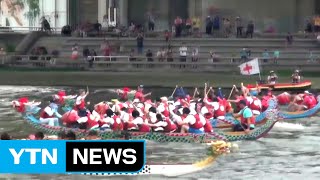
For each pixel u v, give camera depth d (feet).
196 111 320.70
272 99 377.71
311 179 242.99
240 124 315.78
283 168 259.39
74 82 536.42
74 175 239.91
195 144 302.45
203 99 354.74
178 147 295.89
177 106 333.01
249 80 544.21
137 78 555.28
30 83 535.19
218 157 261.24
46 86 529.45
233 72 595.47
